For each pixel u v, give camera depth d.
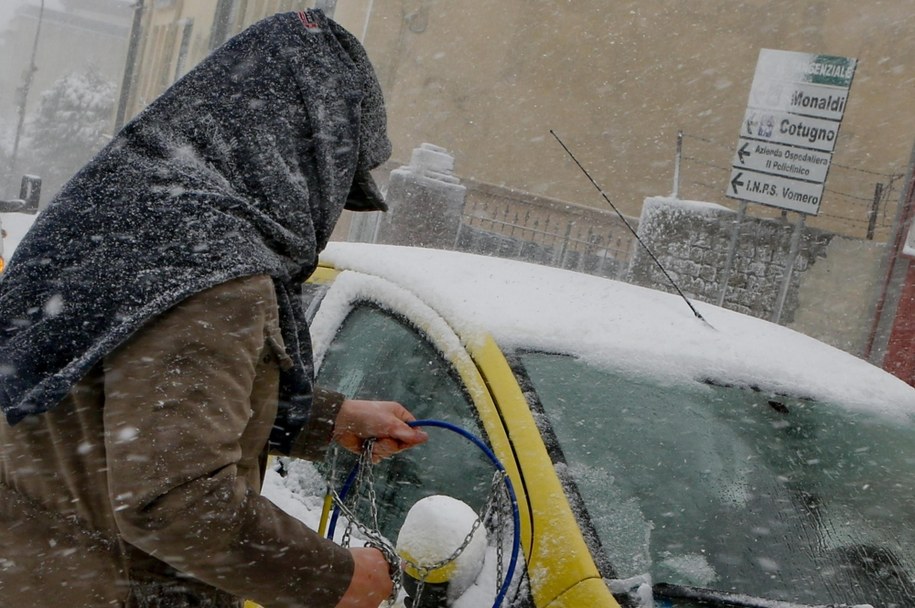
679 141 10.59
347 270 3.30
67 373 1.63
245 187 1.81
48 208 1.83
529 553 2.12
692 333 2.95
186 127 1.84
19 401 1.70
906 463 2.73
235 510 1.63
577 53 18.48
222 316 1.67
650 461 2.42
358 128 1.93
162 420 1.60
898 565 2.45
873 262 10.02
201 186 1.77
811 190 7.42
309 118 1.87
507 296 2.86
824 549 2.45
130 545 1.79
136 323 1.62
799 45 16.70
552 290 3.02
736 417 2.67
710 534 2.36
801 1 16.77
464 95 18.88
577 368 2.60
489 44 18.86
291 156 1.84
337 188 1.91
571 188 18.39
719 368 2.81
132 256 1.70
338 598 1.75
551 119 18.58
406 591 1.99
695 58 17.73
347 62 1.96
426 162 12.62
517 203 16.98
